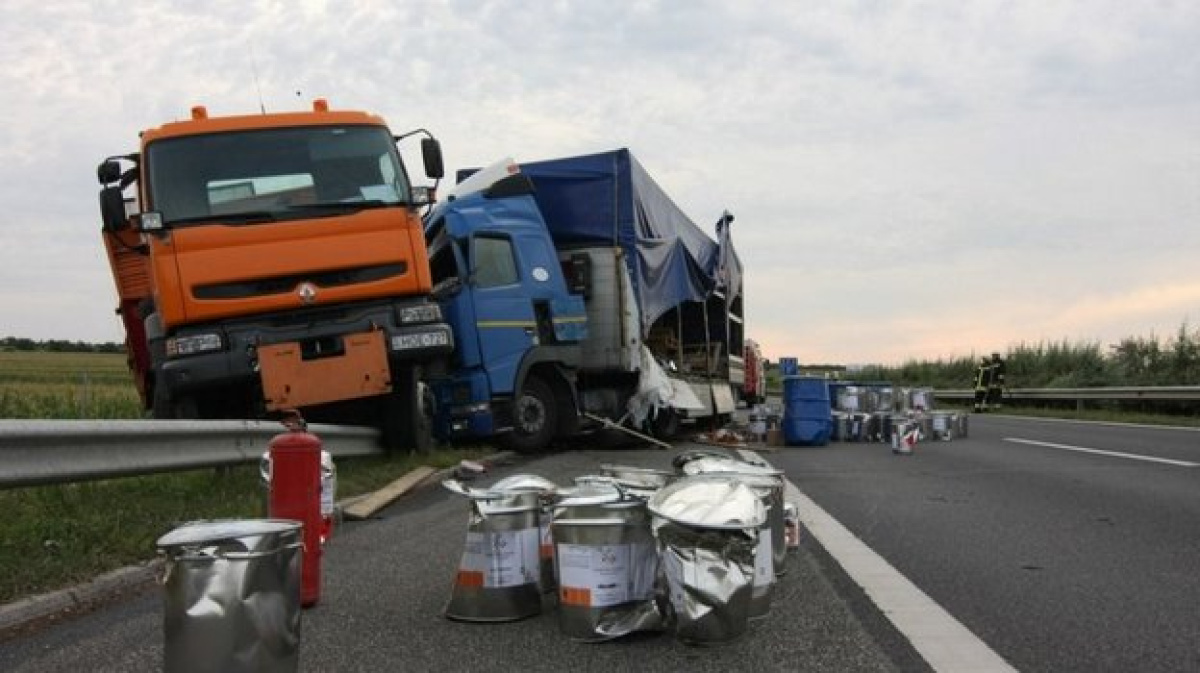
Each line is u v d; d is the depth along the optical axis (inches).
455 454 446.9
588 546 156.7
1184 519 283.0
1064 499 327.3
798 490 358.0
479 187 519.5
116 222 364.8
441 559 227.8
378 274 359.9
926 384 1813.5
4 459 205.5
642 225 568.4
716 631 146.5
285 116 370.6
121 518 242.1
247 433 318.7
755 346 1159.0
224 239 343.9
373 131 375.9
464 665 147.7
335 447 374.3
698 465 189.6
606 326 538.0
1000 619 172.4
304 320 354.9
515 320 488.1
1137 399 933.8
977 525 274.5
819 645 156.5
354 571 214.7
